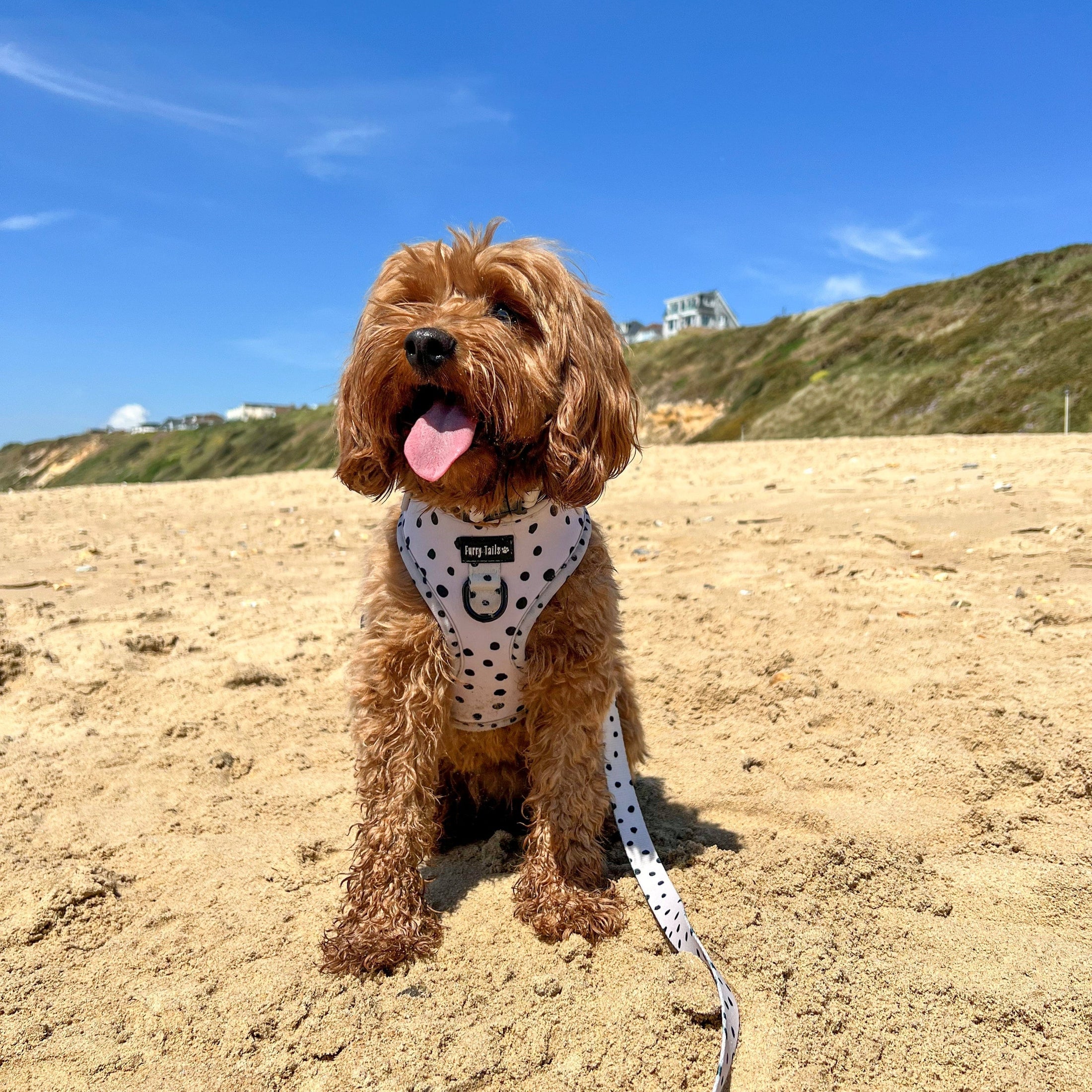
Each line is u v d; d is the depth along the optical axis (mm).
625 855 697
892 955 549
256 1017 503
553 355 611
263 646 1171
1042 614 1075
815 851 649
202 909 625
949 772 762
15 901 626
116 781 821
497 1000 511
